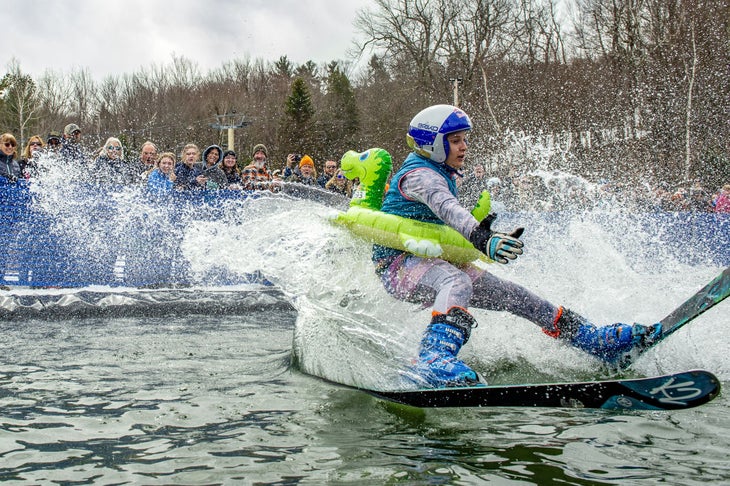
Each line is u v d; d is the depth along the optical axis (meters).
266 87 44.41
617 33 22.36
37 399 3.15
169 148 40.59
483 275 3.91
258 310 7.11
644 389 2.79
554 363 3.94
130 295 6.68
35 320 6.09
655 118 18.25
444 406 3.00
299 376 3.65
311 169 9.41
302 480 2.15
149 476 2.19
